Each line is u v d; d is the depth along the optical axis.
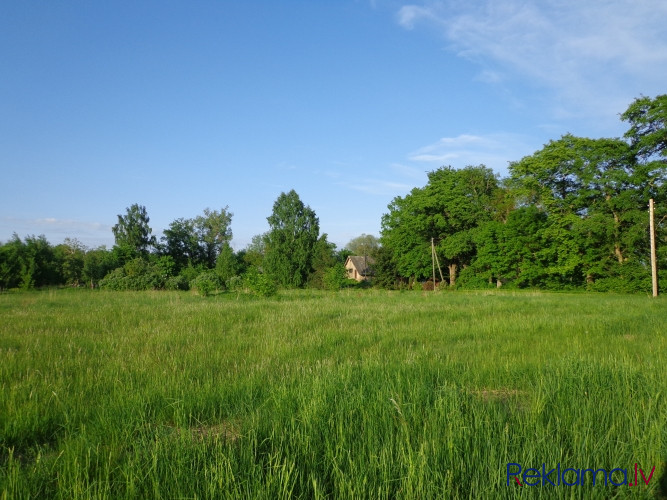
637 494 3.65
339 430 4.38
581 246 43.38
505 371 7.17
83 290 38.78
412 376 6.61
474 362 8.03
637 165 40.34
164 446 4.12
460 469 3.78
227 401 5.82
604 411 4.94
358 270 79.31
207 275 37.75
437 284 57.25
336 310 17.92
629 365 6.81
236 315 15.66
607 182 40.84
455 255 54.53
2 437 4.60
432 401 5.37
